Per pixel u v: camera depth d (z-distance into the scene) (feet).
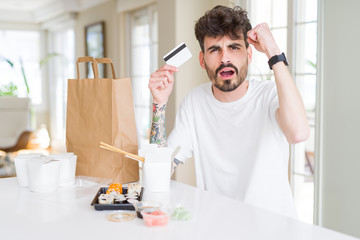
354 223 7.57
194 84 11.10
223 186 4.93
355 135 7.45
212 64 4.58
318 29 7.93
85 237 2.99
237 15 4.46
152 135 4.89
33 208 3.72
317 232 3.05
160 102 4.83
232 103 4.78
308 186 8.93
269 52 4.15
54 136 26.09
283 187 4.65
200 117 5.08
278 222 3.26
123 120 4.64
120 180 4.66
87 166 4.72
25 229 3.19
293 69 8.89
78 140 4.78
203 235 2.99
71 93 4.83
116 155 4.59
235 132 4.80
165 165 4.20
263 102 4.66
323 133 8.05
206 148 5.05
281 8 9.17
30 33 26.05
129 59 16.89
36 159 4.33
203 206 3.71
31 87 26.08
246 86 4.79
